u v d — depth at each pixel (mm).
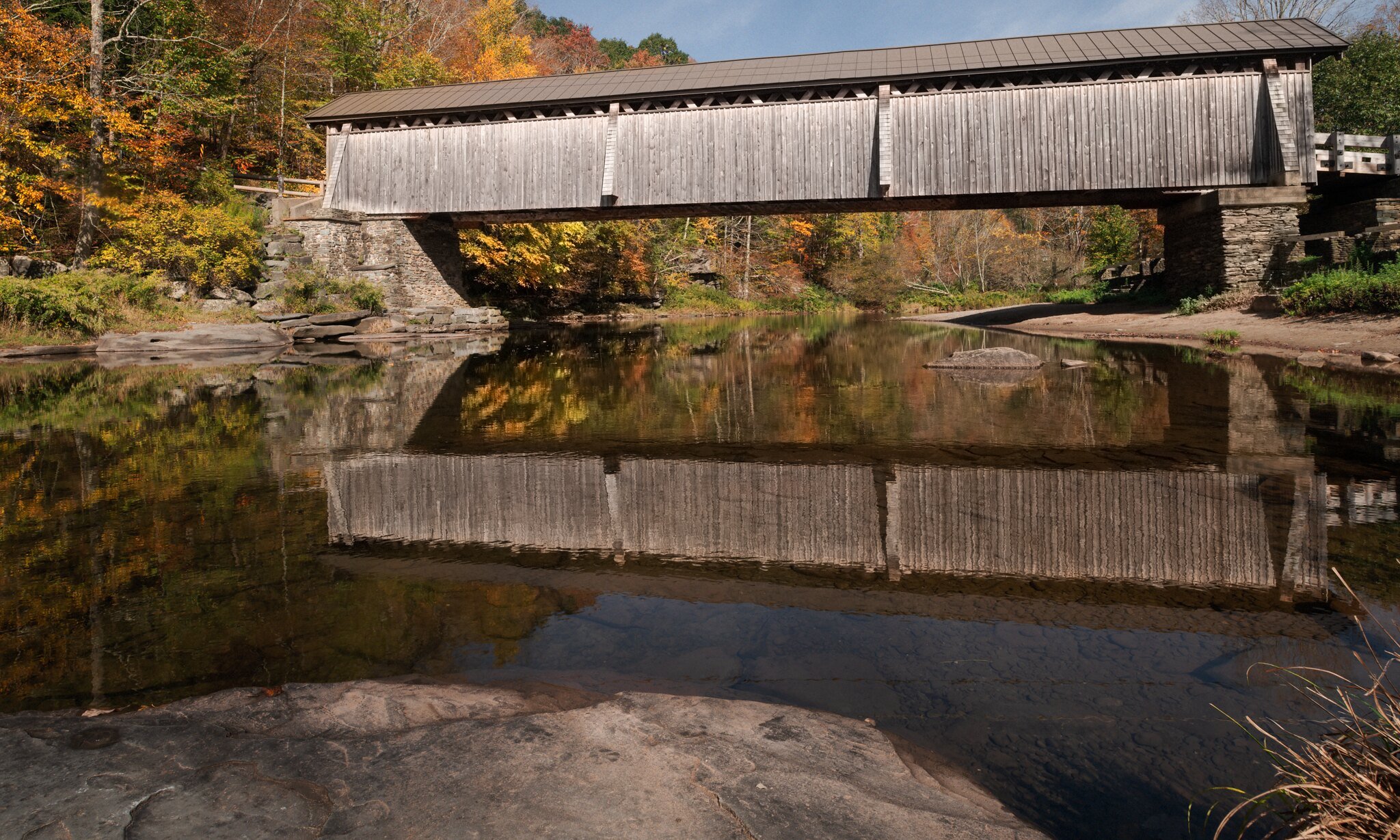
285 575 2775
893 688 1908
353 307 18984
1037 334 16219
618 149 17875
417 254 21016
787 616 2393
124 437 5684
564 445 5312
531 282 29094
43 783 1462
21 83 15641
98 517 3529
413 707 1812
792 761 1589
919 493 3857
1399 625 2184
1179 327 13984
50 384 9219
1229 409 6121
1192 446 4789
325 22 27141
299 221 19000
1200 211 15977
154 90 19078
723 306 41031
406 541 3188
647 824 1367
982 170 16078
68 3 18750
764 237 49438
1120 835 1355
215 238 17609
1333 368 8367
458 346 15898
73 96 15961
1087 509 3479
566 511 3629
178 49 20312
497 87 19812
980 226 40156
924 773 1561
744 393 8180
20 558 2961
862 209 18750
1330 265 13203
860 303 44062
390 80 26844
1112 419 5883
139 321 14977
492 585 2684
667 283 39938
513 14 37562
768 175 17094
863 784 1514
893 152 16469
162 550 3055
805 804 1444
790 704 1839
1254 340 11164
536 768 1536
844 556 2973
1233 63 15297
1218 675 1922
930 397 7469
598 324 26734
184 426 6168
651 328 23609
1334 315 11266
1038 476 4137
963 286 40219
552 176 18297
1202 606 2379
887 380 9086
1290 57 14984
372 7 27250
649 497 3879
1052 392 7480
